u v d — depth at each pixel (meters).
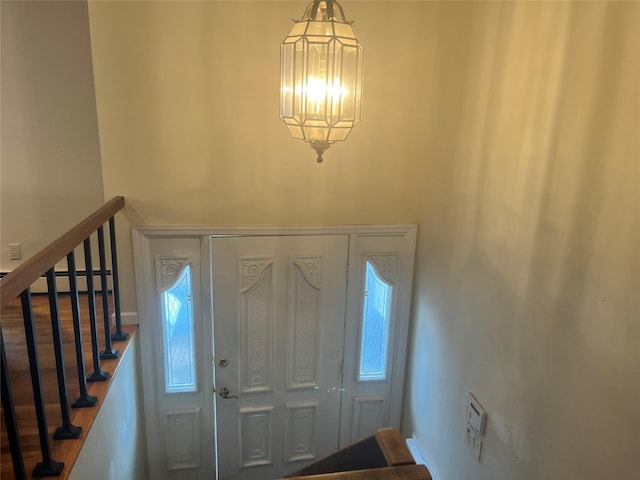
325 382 3.22
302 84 1.79
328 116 1.81
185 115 2.60
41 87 3.30
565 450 1.62
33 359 1.63
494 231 2.07
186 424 3.13
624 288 1.35
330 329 3.12
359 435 3.37
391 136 2.80
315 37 1.74
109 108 2.53
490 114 2.09
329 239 2.94
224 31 2.51
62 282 3.63
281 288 2.98
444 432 2.63
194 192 2.71
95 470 2.09
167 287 2.85
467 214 2.32
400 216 2.96
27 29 3.20
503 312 2.00
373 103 2.73
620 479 1.38
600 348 1.45
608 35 1.40
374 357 3.24
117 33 2.44
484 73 2.14
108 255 3.52
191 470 3.23
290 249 2.91
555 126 1.65
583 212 1.52
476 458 2.26
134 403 2.81
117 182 2.64
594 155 1.47
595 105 1.46
